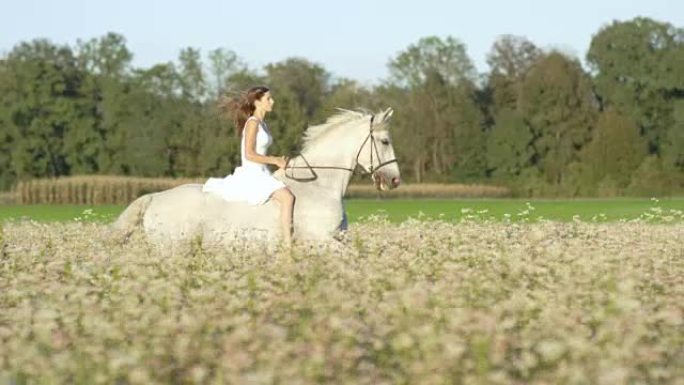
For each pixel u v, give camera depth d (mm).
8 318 9258
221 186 15875
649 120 118750
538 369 7477
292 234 15680
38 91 117688
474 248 14625
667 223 32125
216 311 8875
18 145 116750
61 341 8008
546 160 115000
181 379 7535
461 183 114938
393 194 93375
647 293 11008
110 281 11586
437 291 9797
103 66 123562
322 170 16484
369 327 8516
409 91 120562
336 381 7285
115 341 8156
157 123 110062
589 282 10758
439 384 7098
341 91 117375
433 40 120250
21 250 14672
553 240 18219
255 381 6688
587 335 8039
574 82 115125
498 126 115125
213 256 13773
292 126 80438
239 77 111812
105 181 81812
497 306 8984
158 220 15797
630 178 103938
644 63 118375
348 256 13359
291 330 8828
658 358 7531
